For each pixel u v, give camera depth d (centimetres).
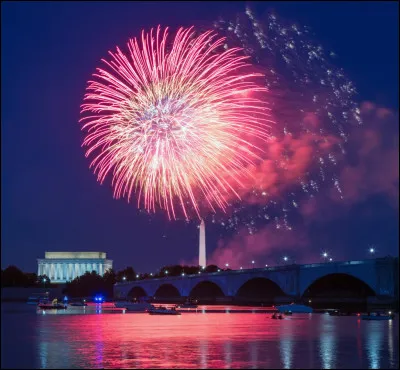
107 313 18625
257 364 7094
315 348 8506
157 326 12531
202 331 11200
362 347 8625
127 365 6981
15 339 9631
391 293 16150
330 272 18012
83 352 8069
